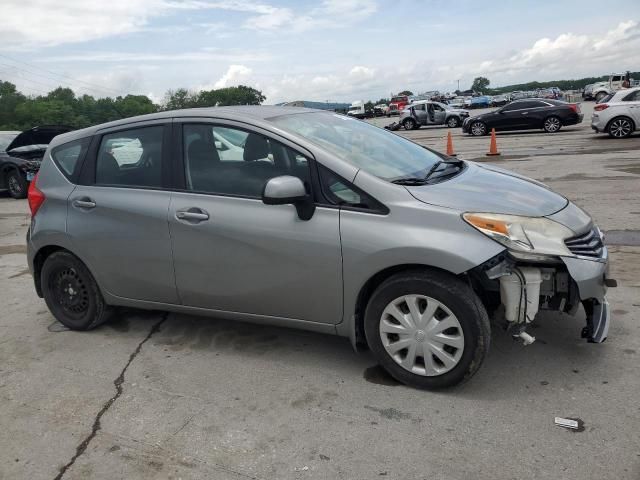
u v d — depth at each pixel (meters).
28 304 5.47
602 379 3.39
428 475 2.67
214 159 3.88
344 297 3.48
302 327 3.73
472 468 2.69
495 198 3.42
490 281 3.26
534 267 3.24
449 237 3.15
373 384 3.53
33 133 13.45
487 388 3.38
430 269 3.27
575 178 10.52
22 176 13.02
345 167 3.46
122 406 3.45
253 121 3.79
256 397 3.47
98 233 4.24
